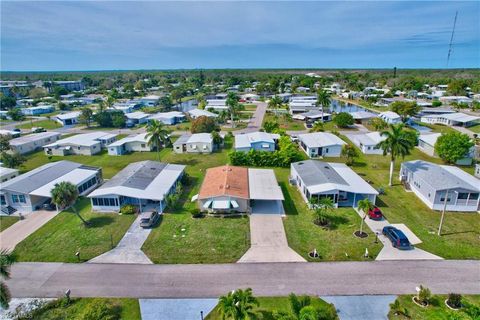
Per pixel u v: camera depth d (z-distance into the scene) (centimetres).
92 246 3322
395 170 5681
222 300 2102
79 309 2453
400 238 3194
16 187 4194
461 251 3156
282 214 4003
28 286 2734
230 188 4112
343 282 2716
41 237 3516
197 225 3747
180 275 2839
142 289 2666
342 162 6162
